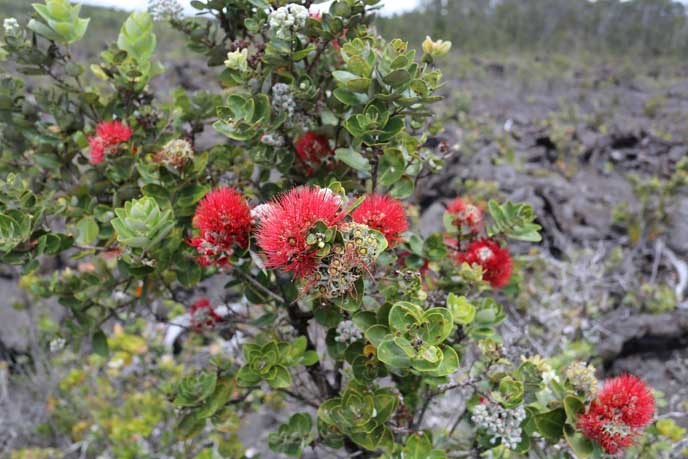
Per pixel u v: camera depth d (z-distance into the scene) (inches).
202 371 23.0
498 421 17.2
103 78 22.2
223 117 17.2
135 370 40.1
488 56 217.2
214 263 17.8
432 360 13.8
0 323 48.4
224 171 21.8
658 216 65.4
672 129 110.1
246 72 17.6
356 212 15.8
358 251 12.9
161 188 18.6
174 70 108.2
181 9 19.9
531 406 17.9
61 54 21.2
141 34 21.2
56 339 23.6
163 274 23.8
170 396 22.3
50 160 22.0
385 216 15.9
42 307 48.3
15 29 19.9
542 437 18.7
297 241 13.1
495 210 20.7
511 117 116.9
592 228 66.7
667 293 54.0
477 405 18.3
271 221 13.7
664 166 87.8
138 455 35.0
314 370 22.4
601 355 46.8
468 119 100.1
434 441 23.6
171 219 17.9
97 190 21.5
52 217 20.8
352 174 20.6
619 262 57.9
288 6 17.3
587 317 49.2
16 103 21.6
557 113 125.3
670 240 65.6
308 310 20.5
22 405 44.1
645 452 25.5
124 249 18.3
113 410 39.0
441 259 20.6
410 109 17.4
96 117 22.5
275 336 22.0
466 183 64.5
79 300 22.6
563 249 61.1
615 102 138.4
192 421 20.6
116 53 20.5
